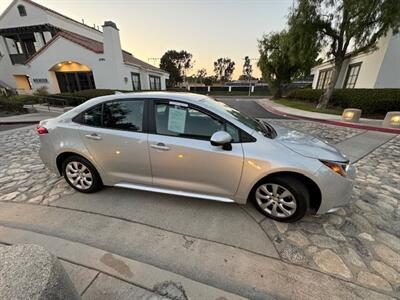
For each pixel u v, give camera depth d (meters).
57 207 2.79
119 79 15.44
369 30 9.59
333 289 1.68
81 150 2.82
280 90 23.97
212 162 2.37
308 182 2.26
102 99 2.79
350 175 2.35
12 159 4.57
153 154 2.52
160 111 2.55
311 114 11.10
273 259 1.97
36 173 3.81
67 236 2.27
